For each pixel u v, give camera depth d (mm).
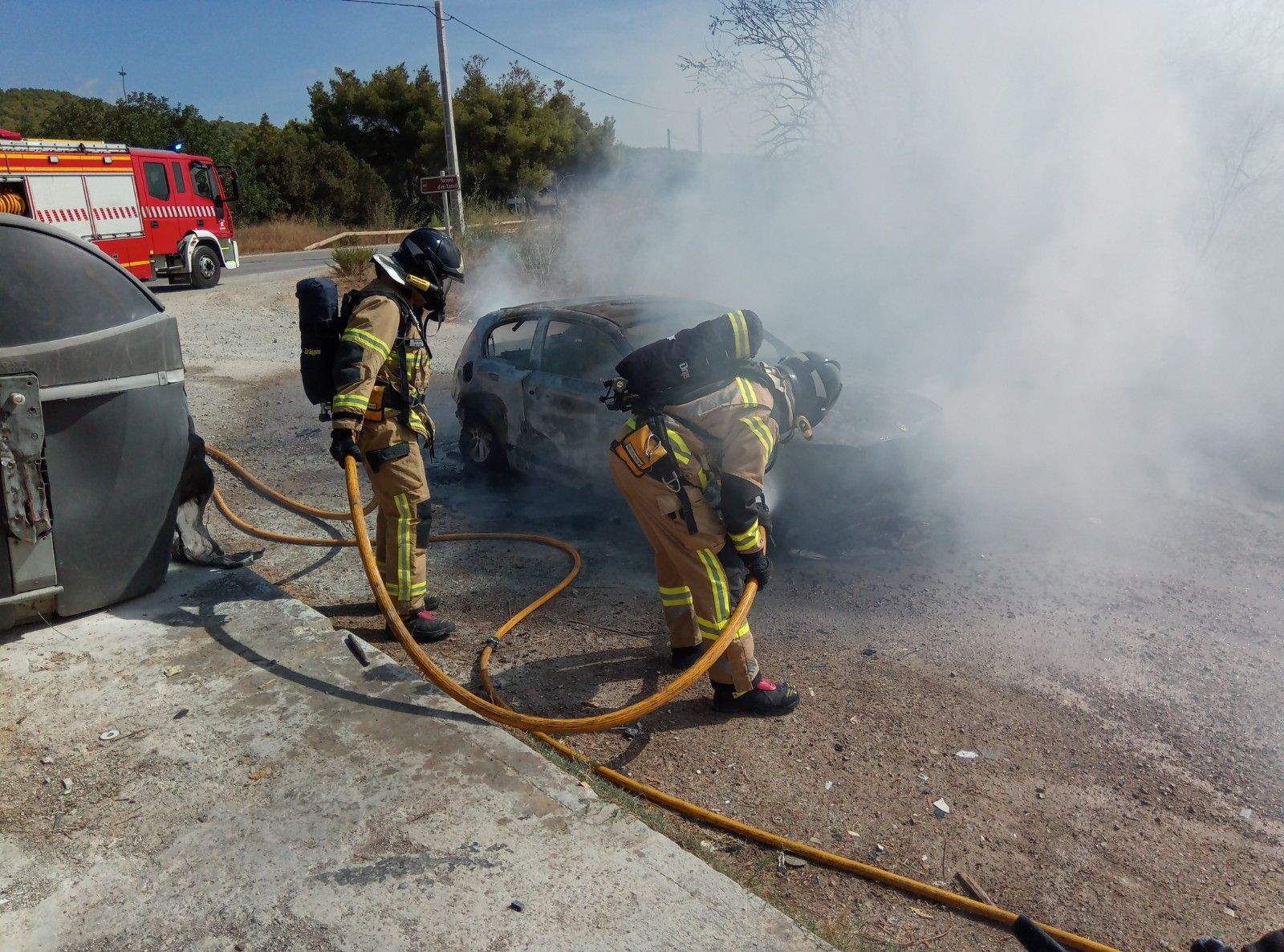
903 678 3744
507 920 2193
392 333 3549
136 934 2156
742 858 2670
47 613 3572
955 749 3260
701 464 3166
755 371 3225
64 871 2348
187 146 37562
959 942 2385
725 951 2119
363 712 3045
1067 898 2568
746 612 3217
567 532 5523
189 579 4047
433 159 40688
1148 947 2402
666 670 3791
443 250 3648
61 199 15719
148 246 17328
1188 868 2703
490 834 2488
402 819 2541
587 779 2938
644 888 2309
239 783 2686
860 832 2826
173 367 3746
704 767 3133
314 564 4938
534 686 3662
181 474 3854
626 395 3221
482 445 6414
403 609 4020
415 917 2199
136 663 3334
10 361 3174
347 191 39625
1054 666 3838
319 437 7824
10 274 3260
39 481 3312
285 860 2383
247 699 3117
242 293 17656
